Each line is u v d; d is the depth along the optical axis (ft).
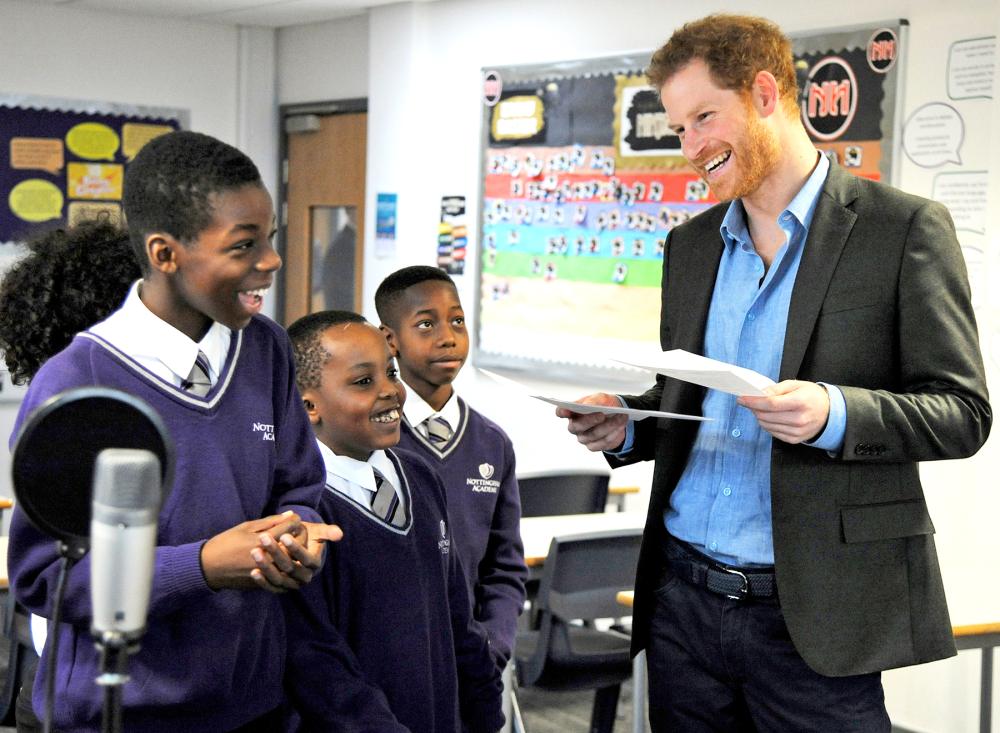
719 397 5.75
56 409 3.01
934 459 5.28
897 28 12.42
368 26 20.22
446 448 7.61
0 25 19.39
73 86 20.20
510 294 17.30
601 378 15.93
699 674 5.86
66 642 4.51
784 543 5.34
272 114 22.43
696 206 14.66
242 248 4.40
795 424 4.97
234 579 4.26
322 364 5.97
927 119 12.25
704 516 5.74
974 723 11.98
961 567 11.40
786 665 5.48
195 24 21.44
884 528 5.35
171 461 3.06
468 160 18.08
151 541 2.84
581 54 16.21
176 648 4.50
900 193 5.46
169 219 4.36
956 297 5.28
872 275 5.33
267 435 4.82
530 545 10.54
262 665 4.85
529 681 10.11
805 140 5.61
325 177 21.52
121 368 4.46
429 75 18.67
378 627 5.79
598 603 10.20
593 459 16.16
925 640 5.43
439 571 6.14
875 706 5.48
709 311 5.93
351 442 5.98
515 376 17.28
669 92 5.47
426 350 7.68
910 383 5.36
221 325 4.77
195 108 21.56
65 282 5.41
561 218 16.46
